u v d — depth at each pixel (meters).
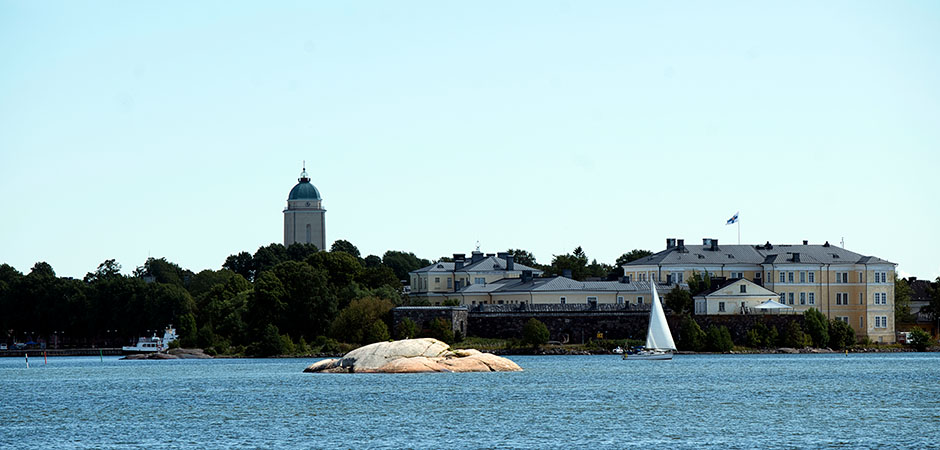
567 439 186.88
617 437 188.50
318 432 196.00
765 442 181.88
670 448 176.88
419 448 178.88
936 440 182.88
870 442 181.25
